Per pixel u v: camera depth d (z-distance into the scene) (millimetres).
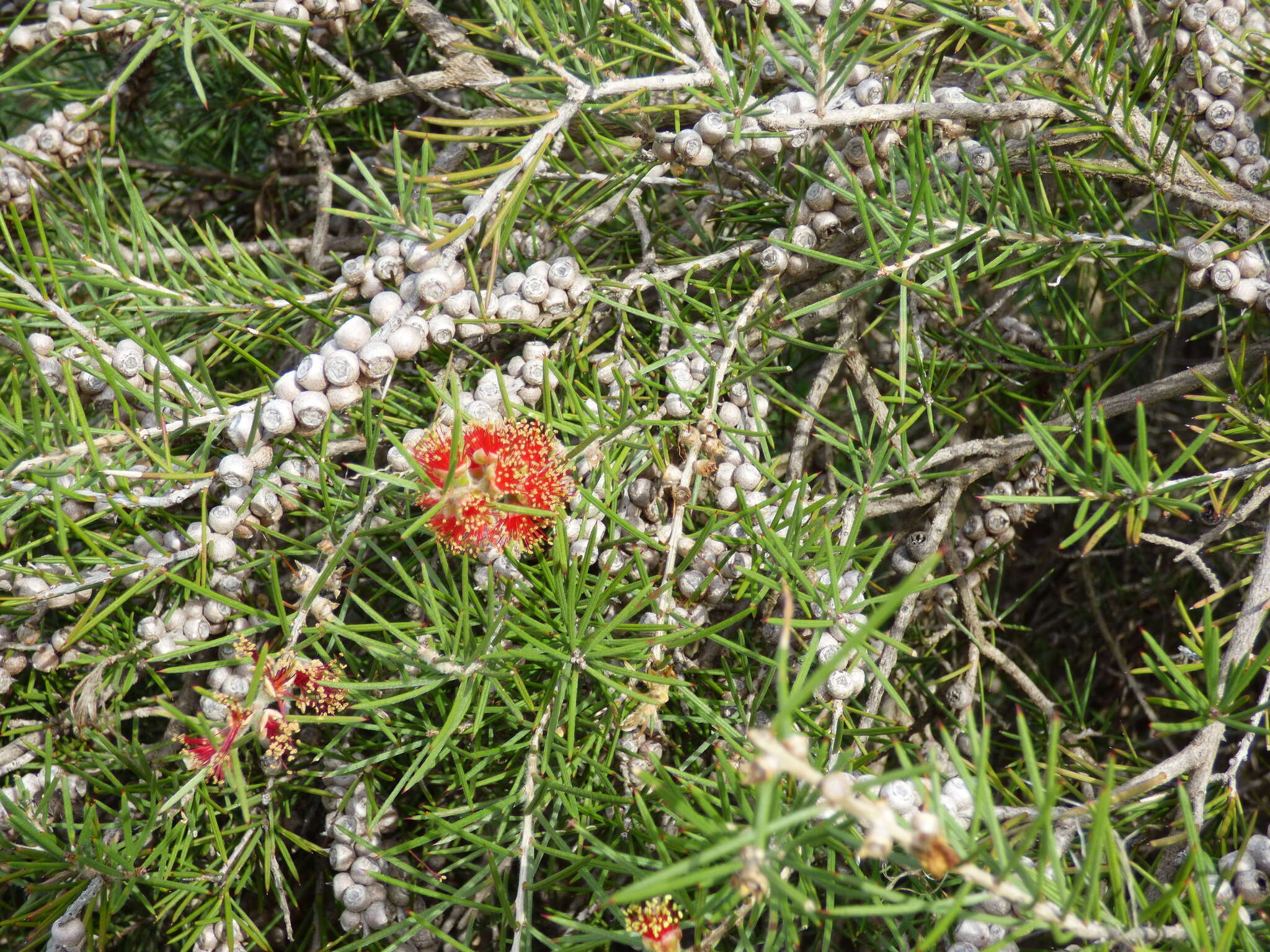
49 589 329
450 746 313
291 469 333
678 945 262
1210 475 289
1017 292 393
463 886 324
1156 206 329
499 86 318
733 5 332
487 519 281
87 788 351
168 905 328
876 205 317
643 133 344
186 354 409
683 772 297
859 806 217
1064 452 290
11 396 346
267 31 406
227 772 274
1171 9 331
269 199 521
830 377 370
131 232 372
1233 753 394
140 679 427
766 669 331
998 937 273
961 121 334
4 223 312
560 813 323
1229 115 333
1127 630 463
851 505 350
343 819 342
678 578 303
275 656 289
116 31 415
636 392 336
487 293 307
